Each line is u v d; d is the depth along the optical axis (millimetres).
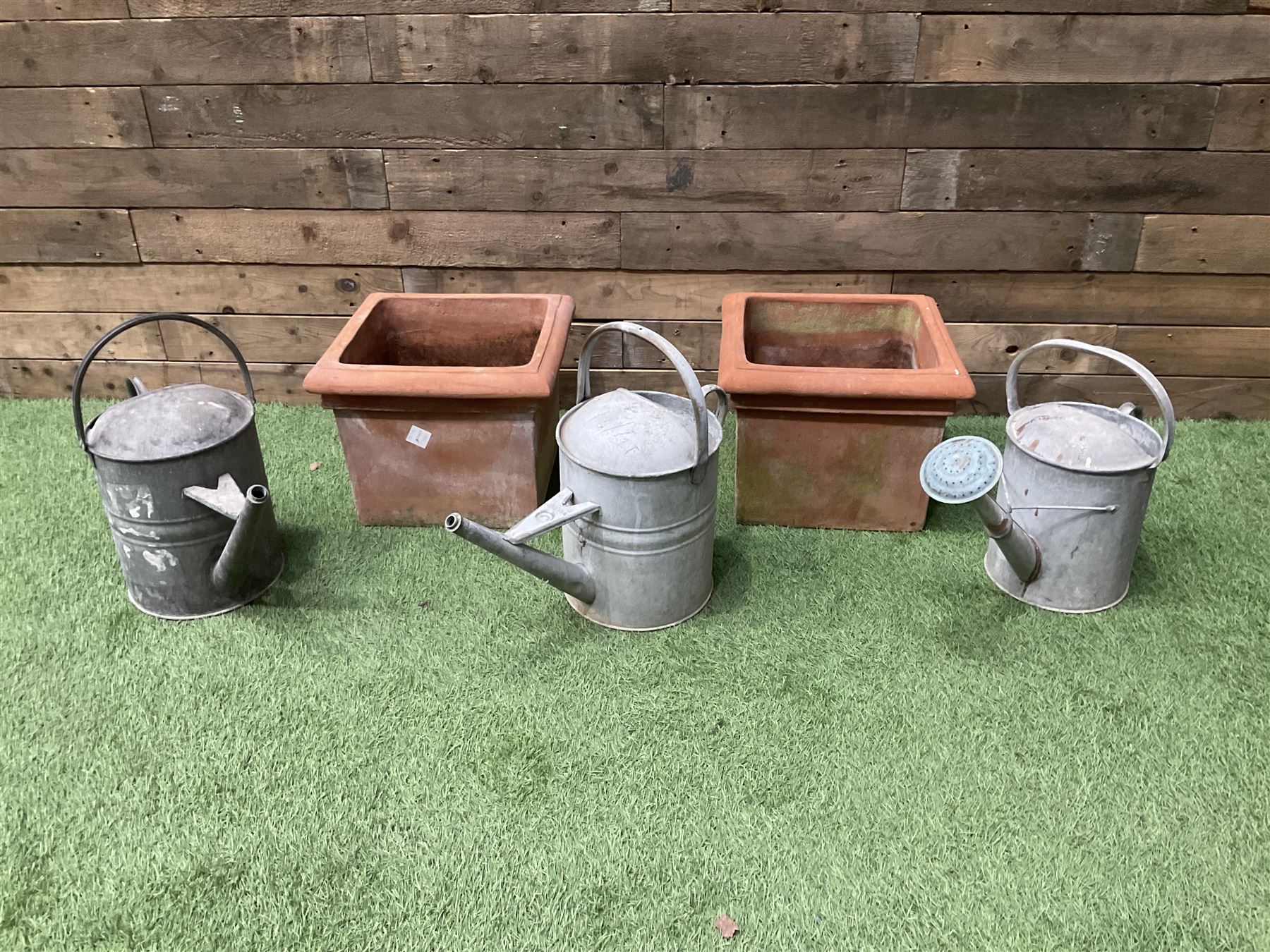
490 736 1664
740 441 2119
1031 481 1847
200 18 2256
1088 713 1699
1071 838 1475
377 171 2441
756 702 1727
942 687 1760
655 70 2262
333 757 1621
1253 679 1768
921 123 2291
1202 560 2096
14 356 2797
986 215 2408
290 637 1890
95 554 2143
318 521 2256
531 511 2193
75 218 2555
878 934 1346
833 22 2180
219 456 1830
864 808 1527
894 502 2168
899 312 2373
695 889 1409
